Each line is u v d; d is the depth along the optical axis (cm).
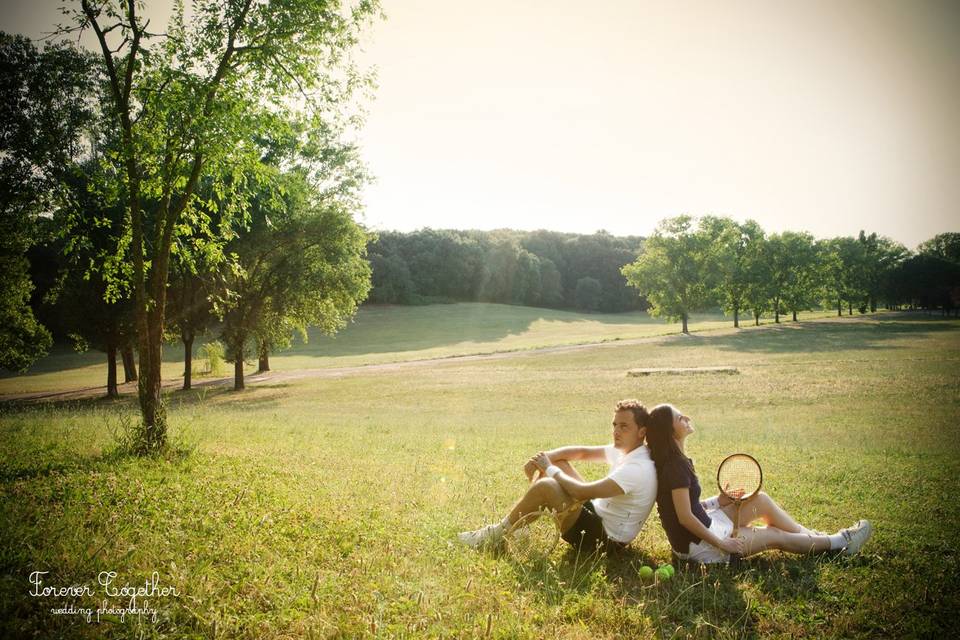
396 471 893
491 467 962
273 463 916
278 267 3781
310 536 557
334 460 980
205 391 3925
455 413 2544
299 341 8625
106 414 1775
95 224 1113
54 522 531
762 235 8581
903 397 2447
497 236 14012
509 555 528
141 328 941
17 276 3222
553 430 1745
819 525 636
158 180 967
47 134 1191
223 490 704
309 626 377
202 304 3838
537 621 409
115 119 1016
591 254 13375
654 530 625
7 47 1490
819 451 1193
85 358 7069
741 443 1320
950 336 5569
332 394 3522
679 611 425
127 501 627
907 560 517
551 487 528
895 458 1097
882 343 5250
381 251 11925
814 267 8319
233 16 1005
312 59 1078
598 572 485
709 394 2911
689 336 6962
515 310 11488
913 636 388
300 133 1134
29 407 2969
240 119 989
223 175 1031
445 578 468
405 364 5581
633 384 3444
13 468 770
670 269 7606
